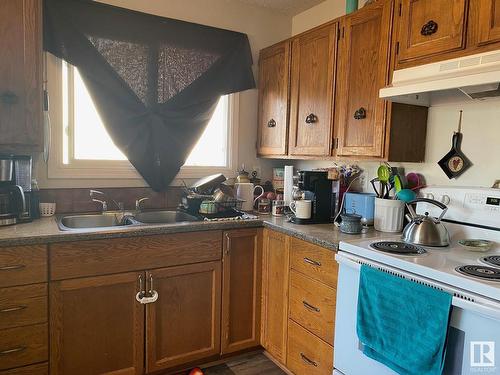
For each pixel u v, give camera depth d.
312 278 1.92
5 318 1.65
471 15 1.51
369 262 1.53
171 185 2.67
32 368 1.73
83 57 2.27
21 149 1.93
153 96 2.50
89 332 1.86
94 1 2.29
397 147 1.93
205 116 2.70
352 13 2.07
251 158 2.99
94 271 1.84
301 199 2.32
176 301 2.09
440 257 1.48
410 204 1.91
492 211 1.66
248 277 2.32
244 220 2.27
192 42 2.62
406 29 1.77
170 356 2.10
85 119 2.38
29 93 1.91
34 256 1.70
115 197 2.48
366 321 1.50
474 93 1.63
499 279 1.20
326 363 1.84
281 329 2.19
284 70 2.60
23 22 1.88
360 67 2.03
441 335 1.25
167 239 2.03
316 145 2.34
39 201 2.22
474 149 1.86
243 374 2.20
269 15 2.95
